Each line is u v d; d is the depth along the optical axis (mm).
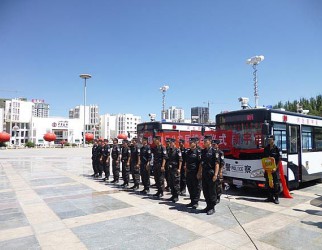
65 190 9945
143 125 14609
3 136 57719
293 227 5797
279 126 9016
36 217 6512
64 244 4883
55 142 84312
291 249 4680
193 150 7293
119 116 121062
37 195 9055
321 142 11469
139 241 5004
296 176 9633
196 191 7195
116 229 5633
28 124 90250
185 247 4734
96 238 5156
